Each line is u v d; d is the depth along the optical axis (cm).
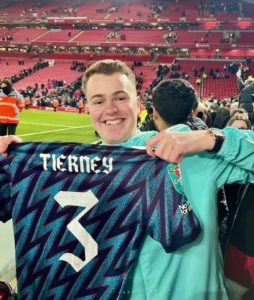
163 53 4675
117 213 164
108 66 164
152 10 5606
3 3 6412
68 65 4403
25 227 174
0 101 873
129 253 163
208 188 154
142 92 3528
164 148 138
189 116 269
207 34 4709
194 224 153
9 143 172
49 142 171
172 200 156
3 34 5397
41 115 2270
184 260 158
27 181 172
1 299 207
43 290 174
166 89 253
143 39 4747
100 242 167
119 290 163
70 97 3167
